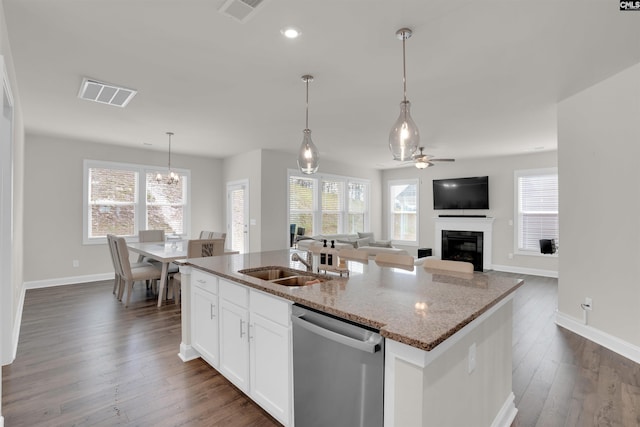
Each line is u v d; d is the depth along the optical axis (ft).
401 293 5.98
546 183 21.70
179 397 7.45
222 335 7.99
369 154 22.71
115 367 8.82
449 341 4.41
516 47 8.20
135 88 10.78
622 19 7.00
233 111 13.20
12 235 9.21
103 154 19.44
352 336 4.86
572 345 10.57
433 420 4.25
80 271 18.75
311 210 24.43
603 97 10.35
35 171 17.42
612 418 6.83
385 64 9.11
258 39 7.81
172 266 15.85
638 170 9.29
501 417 6.48
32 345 10.18
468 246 24.71
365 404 4.69
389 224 29.81
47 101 12.03
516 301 15.76
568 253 12.00
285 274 8.81
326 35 7.63
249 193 21.98
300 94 11.36
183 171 22.85
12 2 6.35
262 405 6.73
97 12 6.73
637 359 9.30
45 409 6.94
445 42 7.95
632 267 9.53
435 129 15.92
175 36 7.68
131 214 20.49
